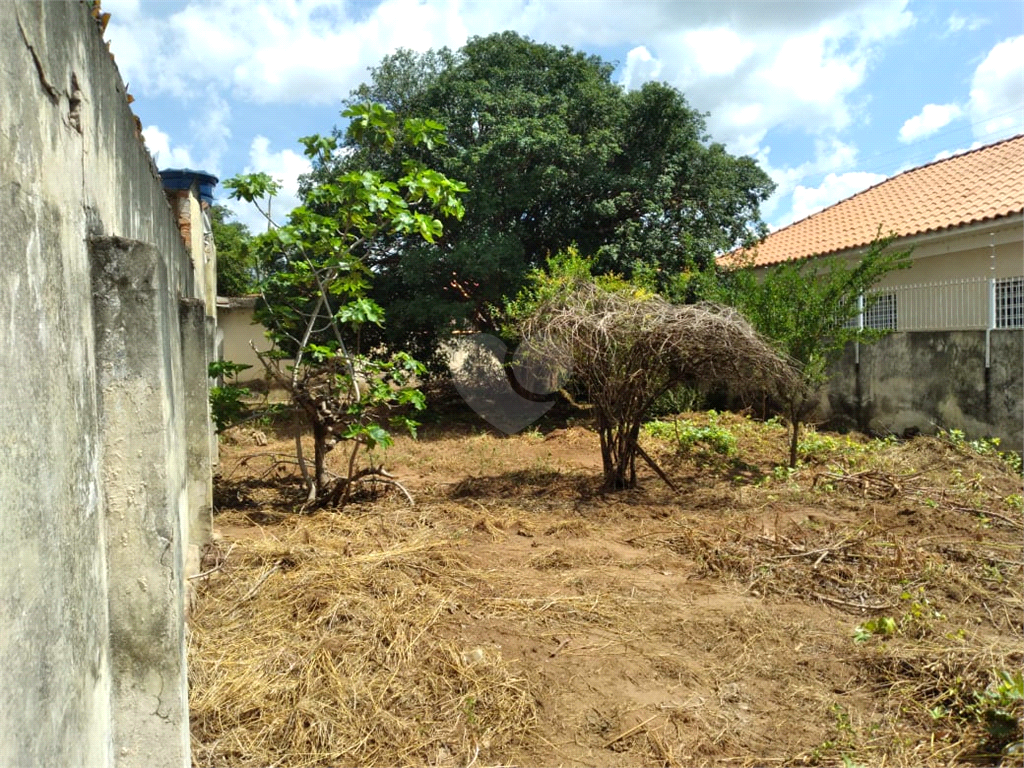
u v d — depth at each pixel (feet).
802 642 13.46
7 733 4.52
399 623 13.32
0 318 4.63
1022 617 14.51
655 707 11.21
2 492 4.58
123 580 7.72
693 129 46.42
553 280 37.83
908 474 25.81
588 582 16.28
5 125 4.79
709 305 25.00
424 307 43.34
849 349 38.29
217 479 26.76
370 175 21.79
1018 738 10.04
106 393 7.61
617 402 24.99
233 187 21.99
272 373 23.77
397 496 24.27
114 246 7.54
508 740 10.32
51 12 5.92
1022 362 29.04
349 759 9.75
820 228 51.26
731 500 24.06
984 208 35.94
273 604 14.20
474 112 44.75
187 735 8.45
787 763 9.94
